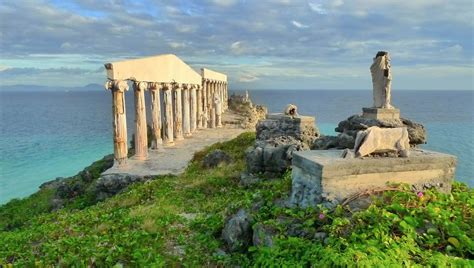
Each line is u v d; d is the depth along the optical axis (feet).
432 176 29.17
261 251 23.12
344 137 47.03
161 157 87.86
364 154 28.40
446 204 25.76
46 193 89.92
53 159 170.81
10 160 167.94
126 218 40.09
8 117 442.50
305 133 72.08
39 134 263.49
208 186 56.39
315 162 27.20
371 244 20.49
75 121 373.61
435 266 19.19
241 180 54.44
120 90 74.90
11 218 73.26
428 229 22.48
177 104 114.42
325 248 20.58
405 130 29.68
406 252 20.03
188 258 27.22
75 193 78.59
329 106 588.91
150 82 93.09
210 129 147.02
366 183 27.55
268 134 74.74
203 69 149.48
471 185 96.32
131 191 59.31
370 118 48.67
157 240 31.71
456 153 135.95
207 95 160.35
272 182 47.37
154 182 62.90
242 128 151.53
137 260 27.04
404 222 22.26
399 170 28.25
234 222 28.60
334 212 24.94
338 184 26.91
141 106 84.69
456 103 588.91
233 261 25.68
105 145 210.59
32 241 38.19
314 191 27.48
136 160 83.71
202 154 86.48
